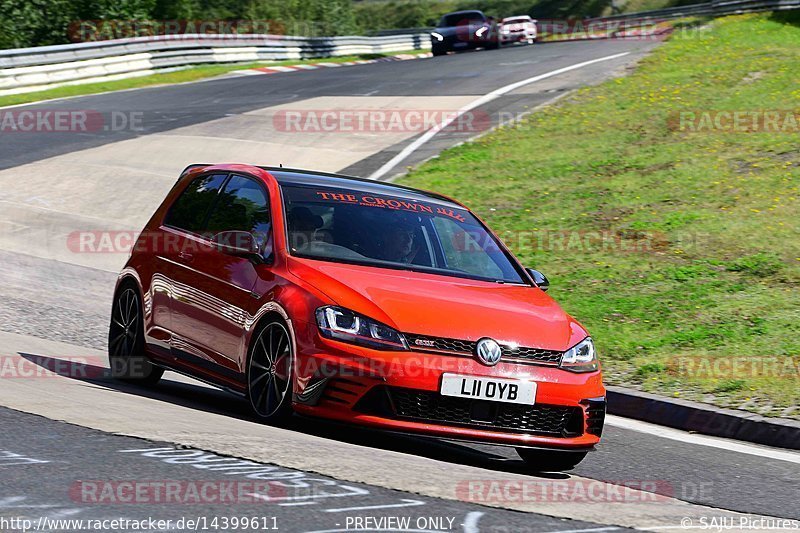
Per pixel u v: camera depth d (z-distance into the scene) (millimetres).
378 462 19203
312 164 67062
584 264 46469
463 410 20922
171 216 27703
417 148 70812
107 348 33469
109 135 77250
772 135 64688
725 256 45969
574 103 80312
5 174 64562
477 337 21203
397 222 24984
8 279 44062
